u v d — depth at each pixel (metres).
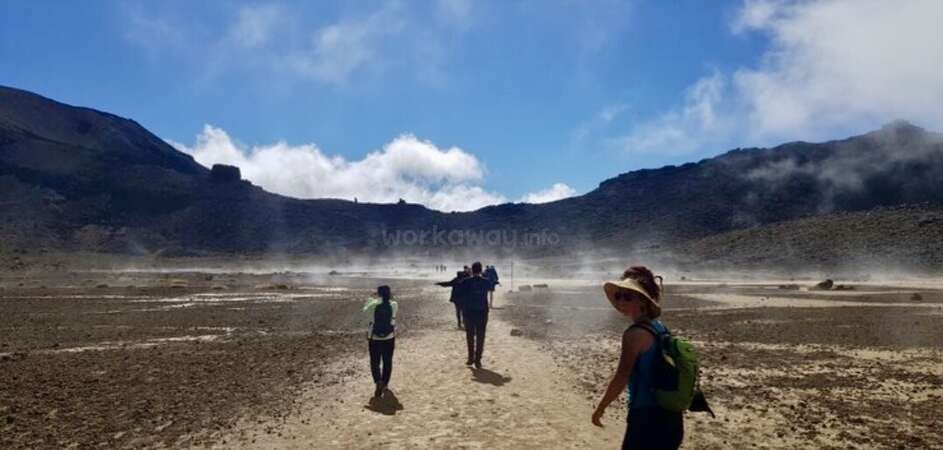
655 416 4.33
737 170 185.75
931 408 9.59
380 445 7.79
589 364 13.43
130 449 7.60
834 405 9.81
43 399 10.12
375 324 10.34
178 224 184.00
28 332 19.92
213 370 12.66
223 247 176.12
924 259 80.19
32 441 7.91
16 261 97.50
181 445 7.76
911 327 20.78
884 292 43.94
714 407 9.71
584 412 9.40
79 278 69.81
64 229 161.00
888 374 12.36
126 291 43.78
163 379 11.76
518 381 11.59
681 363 4.30
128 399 10.12
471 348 13.12
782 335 18.77
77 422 8.77
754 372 12.64
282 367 12.98
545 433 8.32
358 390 10.76
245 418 8.96
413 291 45.88
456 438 8.08
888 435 8.18
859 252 89.75
